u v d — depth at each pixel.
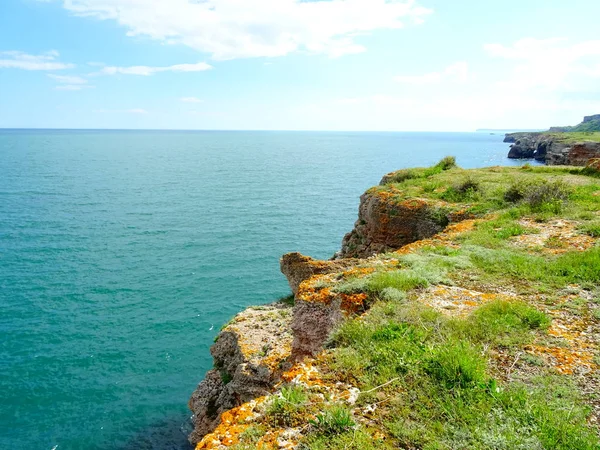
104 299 36.78
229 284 40.72
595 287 10.05
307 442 5.62
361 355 7.61
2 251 47.09
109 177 109.75
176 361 28.52
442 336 7.95
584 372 6.84
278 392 7.10
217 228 60.06
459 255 12.74
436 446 5.38
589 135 131.25
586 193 19.56
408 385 6.64
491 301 9.45
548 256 12.58
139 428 22.73
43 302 35.75
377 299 9.90
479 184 23.69
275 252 50.16
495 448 5.25
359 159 187.12
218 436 6.07
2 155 167.62
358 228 29.05
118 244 51.53
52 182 96.06
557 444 5.21
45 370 26.84
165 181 105.75
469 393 6.25
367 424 5.89
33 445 21.28
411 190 25.91
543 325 8.25
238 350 18.86
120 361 28.20
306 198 85.25
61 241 51.66
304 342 11.38
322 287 11.68
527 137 181.75
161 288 39.38
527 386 6.53
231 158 189.62
